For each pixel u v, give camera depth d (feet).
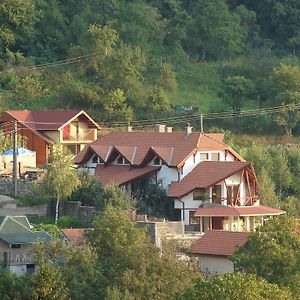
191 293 518.78
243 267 602.03
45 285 572.10
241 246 631.15
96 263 599.98
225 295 511.81
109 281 582.35
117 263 594.65
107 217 631.97
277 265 593.83
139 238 623.77
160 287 575.38
